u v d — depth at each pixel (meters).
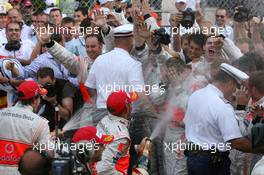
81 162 11.61
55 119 15.98
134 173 14.42
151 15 19.20
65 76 19.06
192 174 14.96
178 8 22.84
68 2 26.11
